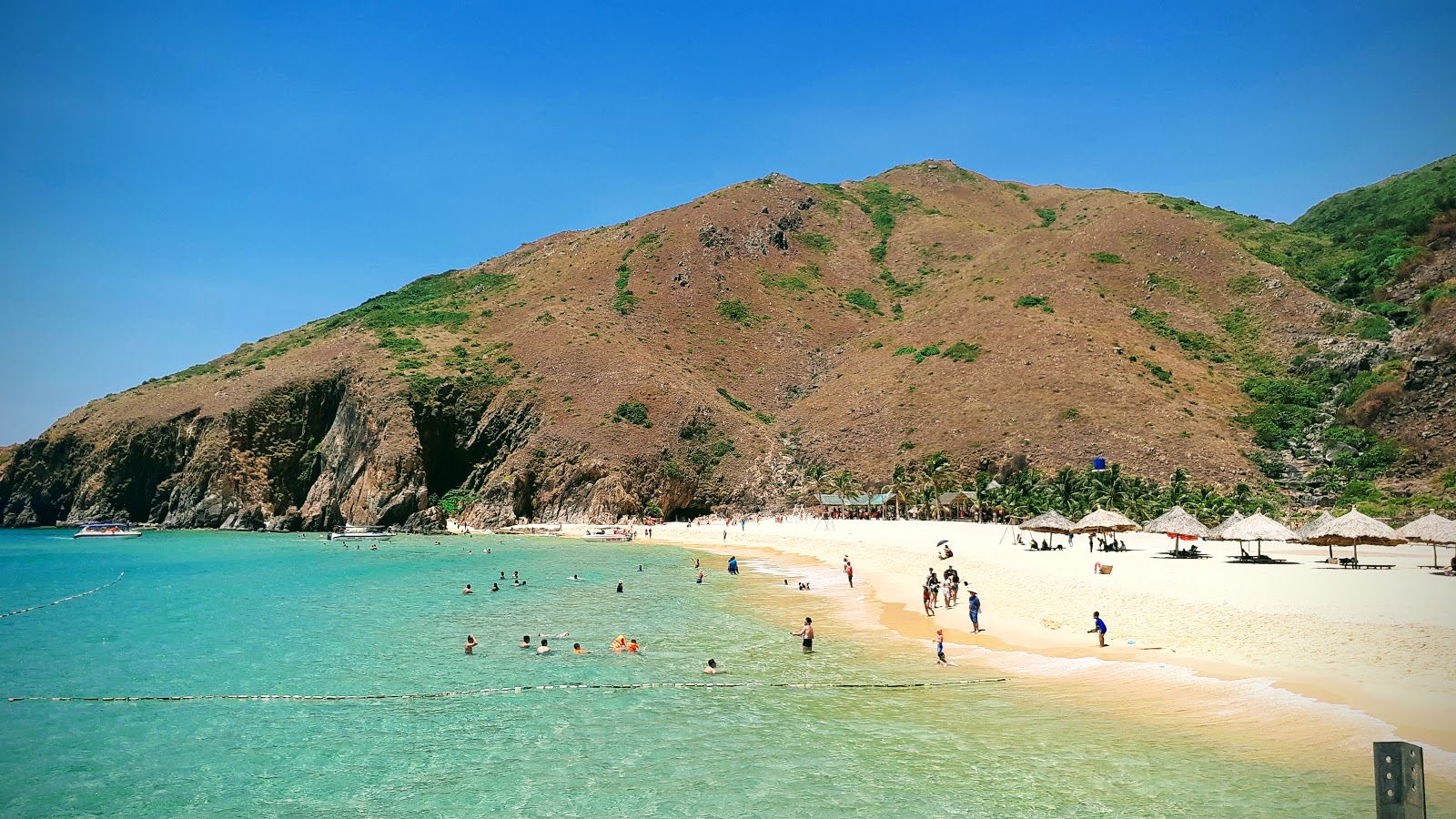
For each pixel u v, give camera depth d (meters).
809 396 148.50
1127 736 21.52
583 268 185.00
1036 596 42.22
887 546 75.62
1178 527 57.66
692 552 85.94
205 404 135.88
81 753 23.06
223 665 32.88
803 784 19.59
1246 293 146.12
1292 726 21.11
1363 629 28.41
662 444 127.94
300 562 77.44
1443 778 16.86
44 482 135.38
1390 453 99.00
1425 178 184.75
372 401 130.62
